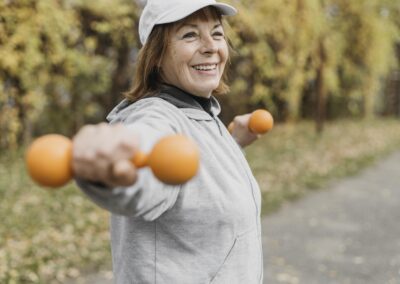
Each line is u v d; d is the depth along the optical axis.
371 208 6.26
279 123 13.55
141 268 1.18
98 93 9.26
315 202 6.49
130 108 1.24
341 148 10.80
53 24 6.34
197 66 1.31
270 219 5.65
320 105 12.23
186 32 1.29
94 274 3.82
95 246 4.37
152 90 1.36
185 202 1.14
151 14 1.30
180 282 1.17
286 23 8.45
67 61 7.11
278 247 4.71
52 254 4.08
